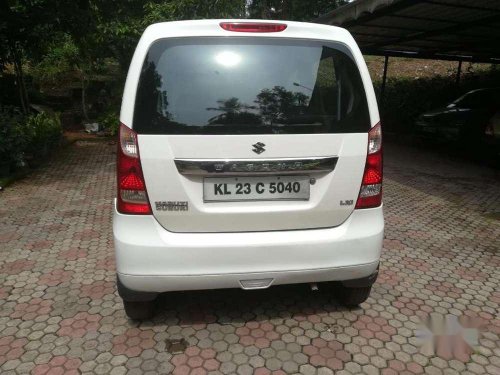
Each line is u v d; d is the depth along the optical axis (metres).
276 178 2.24
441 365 2.31
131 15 10.50
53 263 3.54
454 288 3.18
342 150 2.28
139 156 2.13
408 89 13.46
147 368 2.25
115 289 3.09
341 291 2.80
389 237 4.22
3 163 6.45
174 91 2.15
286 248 2.26
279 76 2.25
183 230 2.22
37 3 8.52
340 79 2.33
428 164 8.30
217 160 2.15
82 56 11.31
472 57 14.05
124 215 2.19
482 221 4.81
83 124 12.92
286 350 2.41
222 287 2.29
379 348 2.44
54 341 2.47
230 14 9.70
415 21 8.70
